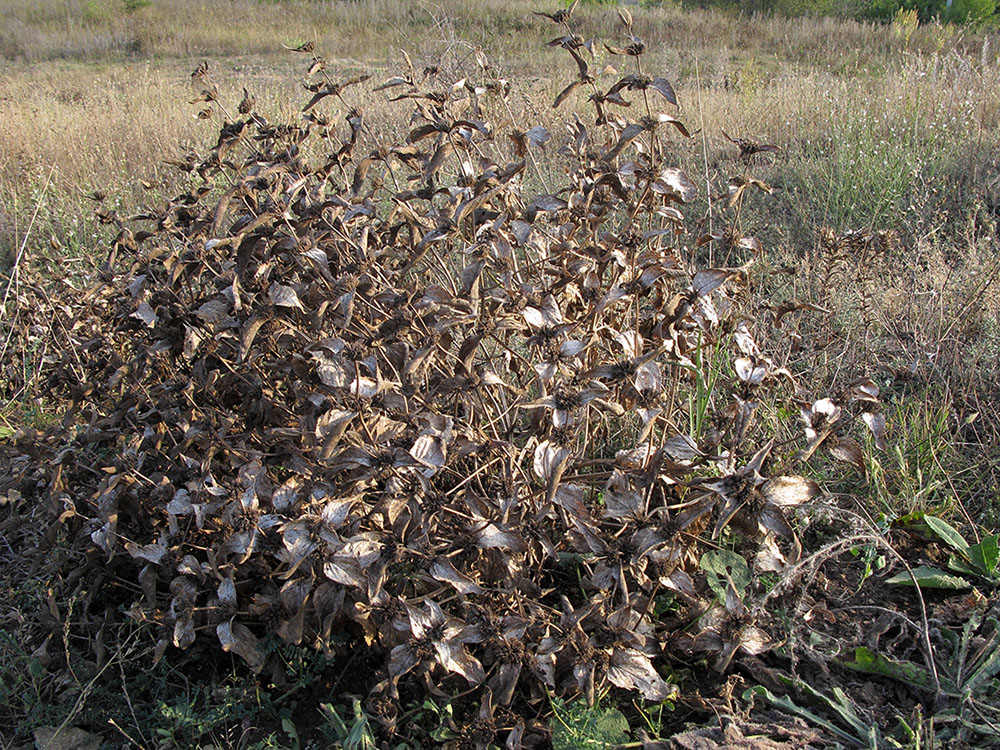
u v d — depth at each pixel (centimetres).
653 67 1030
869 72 923
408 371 204
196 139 662
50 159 666
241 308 227
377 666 234
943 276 377
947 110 579
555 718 205
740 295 291
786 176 545
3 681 232
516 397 261
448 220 222
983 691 205
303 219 231
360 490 211
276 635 225
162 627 224
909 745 193
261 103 734
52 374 332
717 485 186
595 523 220
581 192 254
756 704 212
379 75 990
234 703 216
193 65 1417
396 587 213
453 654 192
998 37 1029
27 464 275
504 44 1112
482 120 280
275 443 248
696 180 530
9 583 273
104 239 489
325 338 217
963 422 304
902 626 226
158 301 236
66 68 1464
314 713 224
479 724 195
